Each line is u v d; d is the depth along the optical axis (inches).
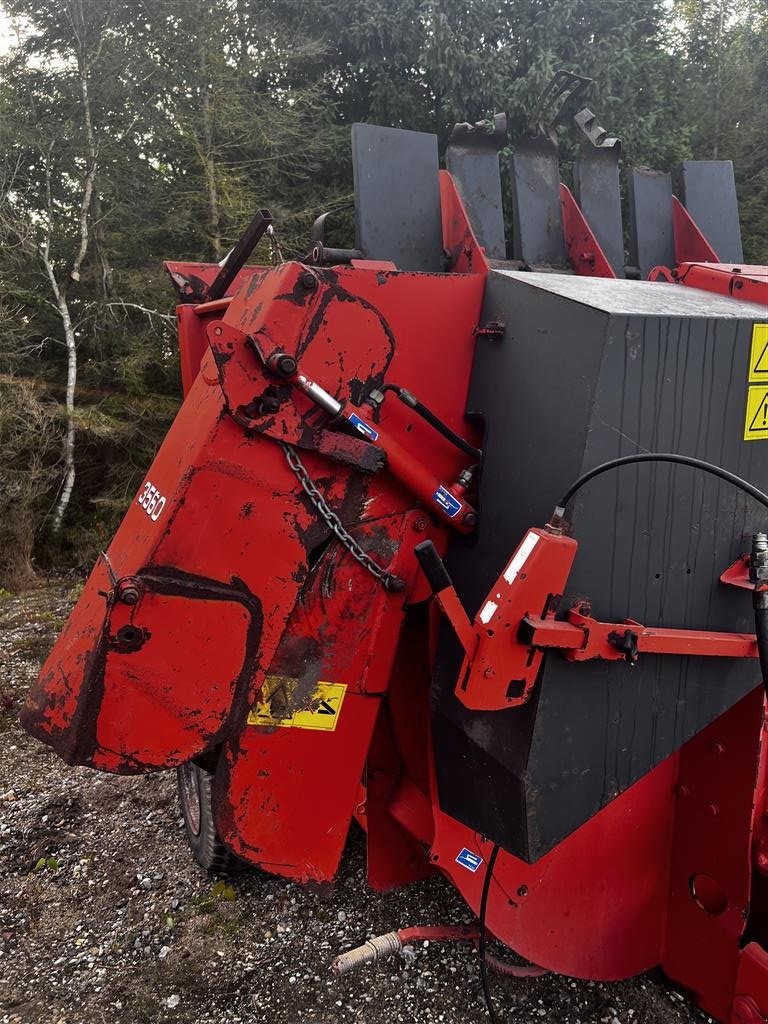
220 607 68.9
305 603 72.8
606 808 83.0
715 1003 83.7
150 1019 89.2
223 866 108.6
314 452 69.9
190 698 69.6
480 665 62.2
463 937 82.8
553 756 66.7
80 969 97.5
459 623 64.4
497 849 74.9
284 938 101.9
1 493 362.0
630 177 112.1
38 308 438.3
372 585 75.0
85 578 364.2
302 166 442.0
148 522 71.2
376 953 79.8
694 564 69.7
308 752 76.2
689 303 71.4
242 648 70.6
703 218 117.4
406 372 73.7
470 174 93.9
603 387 62.4
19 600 313.3
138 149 443.2
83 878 116.6
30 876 117.3
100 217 423.2
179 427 74.1
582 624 63.6
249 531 69.1
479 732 71.9
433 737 80.0
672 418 66.1
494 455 73.5
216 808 73.9
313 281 67.6
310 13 429.7
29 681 208.8
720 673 73.8
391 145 87.0
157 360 431.2
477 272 80.4
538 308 68.7
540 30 385.7
